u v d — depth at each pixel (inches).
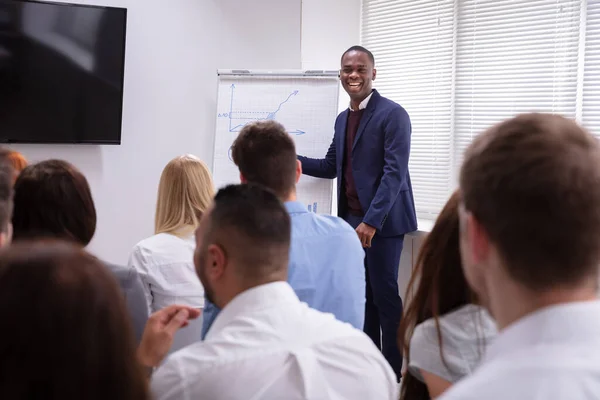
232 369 38.9
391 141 134.0
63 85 144.3
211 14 166.2
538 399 20.8
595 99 130.9
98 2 151.3
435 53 158.4
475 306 43.7
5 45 137.3
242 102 158.6
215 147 159.0
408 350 48.0
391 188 131.0
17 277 21.5
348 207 143.4
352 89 139.5
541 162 22.7
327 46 175.2
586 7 131.1
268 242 42.5
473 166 25.0
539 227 22.4
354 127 142.3
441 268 45.4
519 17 141.9
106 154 154.8
